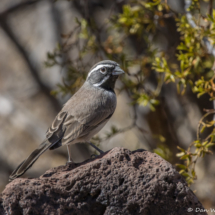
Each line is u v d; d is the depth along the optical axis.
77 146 19.50
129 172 6.90
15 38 20.17
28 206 6.57
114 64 10.02
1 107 21.33
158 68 10.09
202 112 15.31
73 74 13.00
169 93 15.83
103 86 10.05
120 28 13.42
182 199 6.82
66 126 9.05
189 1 10.76
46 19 20.41
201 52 10.62
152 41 13.69
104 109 9.54
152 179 6.85
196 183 17.00
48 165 21.89
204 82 9.45
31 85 23.27
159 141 15.31
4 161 22.16
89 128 9.23
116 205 6.82
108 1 16.80
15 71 25.78
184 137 16.36
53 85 19.50
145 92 12.10
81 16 16.78
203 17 9.72
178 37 13.74
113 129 12.53
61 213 6.71
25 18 23.86
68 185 6.84
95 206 6.92
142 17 12.38
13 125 24.08
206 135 15.58
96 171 6.93
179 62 13.93
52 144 8.80
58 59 17.84
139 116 16.33
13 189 6.63
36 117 22.16
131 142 20.12
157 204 6.80
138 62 12.48
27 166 8.45
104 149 19.92
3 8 17.83
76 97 9.77
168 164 7.02
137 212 6.80
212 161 17.23
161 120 15.27
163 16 11.44
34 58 21.11
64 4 19.48
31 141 23.56
